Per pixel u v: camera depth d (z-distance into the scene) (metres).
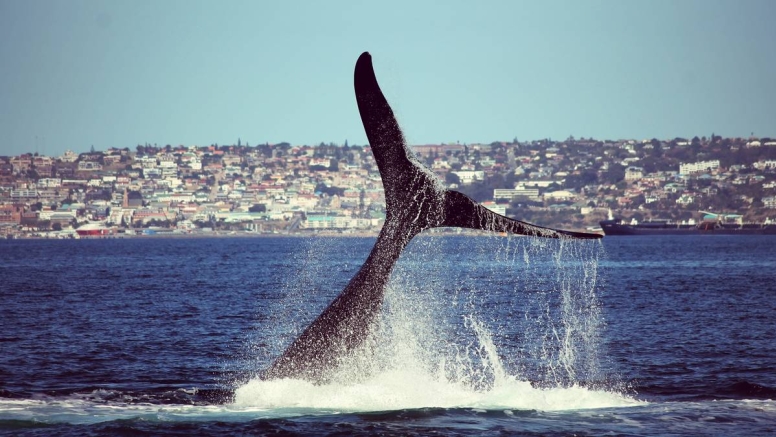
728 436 65.75
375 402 73.06
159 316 160.50
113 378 91.38
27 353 110.12
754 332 131.62
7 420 70.12
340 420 68.75
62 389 83.94
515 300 182.38
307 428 66.88
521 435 65.69
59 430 66.94
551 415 71.75
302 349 72.94
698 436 65.75
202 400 78.06
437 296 186.38
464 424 68.56
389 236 70.06
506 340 121.69
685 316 155.88
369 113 69.56
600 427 68.25
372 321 70.56
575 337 125.81
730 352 110.25
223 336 130.62
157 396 79.88
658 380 90.12
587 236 65.00
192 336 130.00
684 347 115.19
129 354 109.81
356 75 69.19
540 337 125.06
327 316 72.19
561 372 96.00
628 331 133.12
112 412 73.06
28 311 171.25
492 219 67.75
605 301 186.62
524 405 74.75
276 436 65.31
